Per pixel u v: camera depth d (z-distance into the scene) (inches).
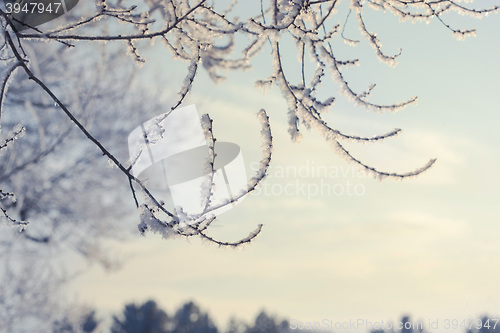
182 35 121.0
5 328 354.0
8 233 365.7
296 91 114.0
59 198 394.0
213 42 125.6
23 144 359.6
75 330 375.6
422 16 128.0
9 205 354.6
